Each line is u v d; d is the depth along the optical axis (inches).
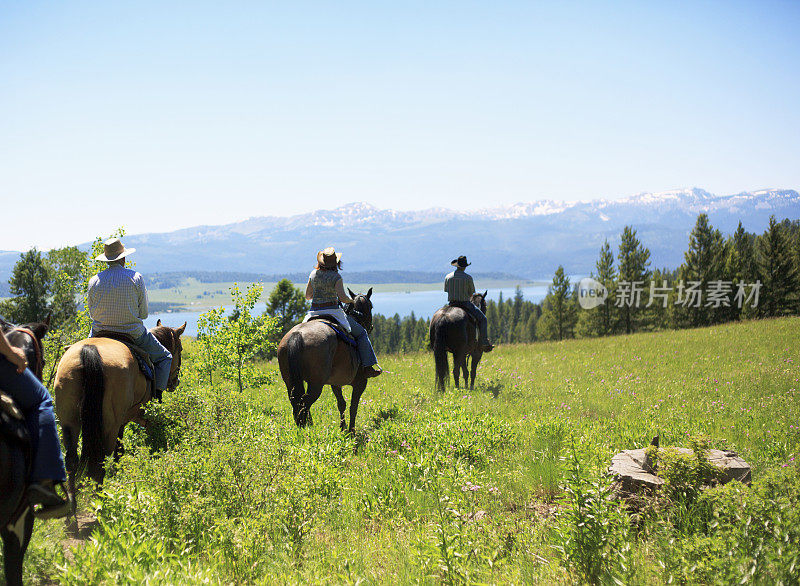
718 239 2792.8
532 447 347.9
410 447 326.6
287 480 237.8
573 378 710.5
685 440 342.3
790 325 1370.6
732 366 808.9
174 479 231.3
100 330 288.0
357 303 433.7
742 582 163.5
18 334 190.9
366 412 465.1
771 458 325.1
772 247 2659.9
